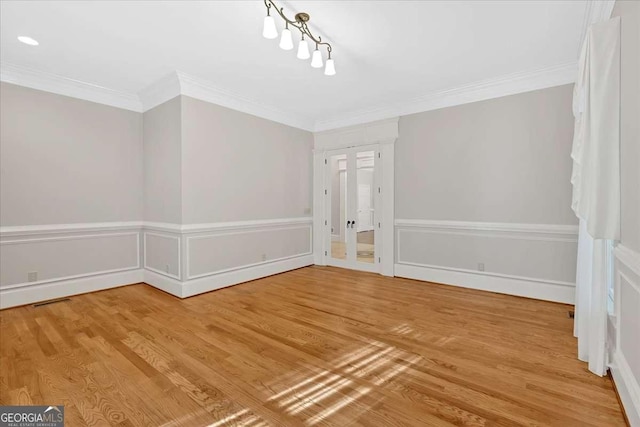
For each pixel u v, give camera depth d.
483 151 3.67
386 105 4.37
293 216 4.95
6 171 3.07
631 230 1.46
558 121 3.21
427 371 1.92
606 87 1.67
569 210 3.16
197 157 3.58
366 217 4.77
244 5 2.17
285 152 4.79
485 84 3.55
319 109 4.58
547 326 2.61
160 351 2.18
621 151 1.61
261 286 3.93
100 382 1.79
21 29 2.45
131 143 3.99
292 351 2.19
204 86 3.57
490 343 2.30
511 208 3.50
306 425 1.46
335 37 2.60
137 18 2.31
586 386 1.75
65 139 3.45
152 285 3.94
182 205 3.42
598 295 1.88
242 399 1.65
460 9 2.23
